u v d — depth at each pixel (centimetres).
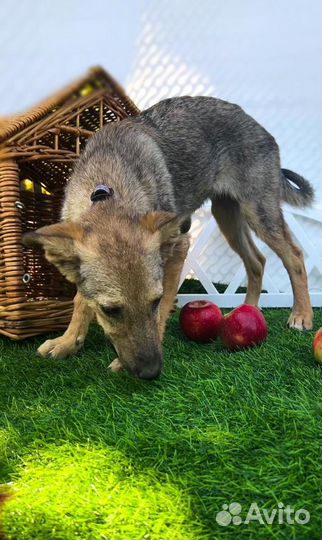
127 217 58
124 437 45
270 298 104
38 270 87
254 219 86
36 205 85
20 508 37
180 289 111
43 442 46
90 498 37
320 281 110
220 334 70
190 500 37
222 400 51
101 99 82
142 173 69
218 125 83
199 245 104
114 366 63
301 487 37
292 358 63
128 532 34
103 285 53
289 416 46
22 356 71
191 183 81
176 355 68
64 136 82
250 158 85
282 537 33
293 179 94
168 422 47
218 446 42
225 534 34
